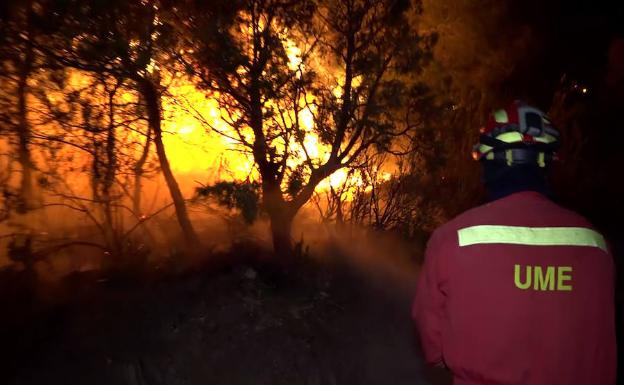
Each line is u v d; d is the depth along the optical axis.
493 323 1.77
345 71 4.62
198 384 3.58
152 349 3.64
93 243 4.46
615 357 1.80
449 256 1.84
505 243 1.81
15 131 4.02
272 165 4.45
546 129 1.97
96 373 3.45
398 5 4.53
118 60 3.88
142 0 3.88
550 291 1.77
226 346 3.80
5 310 3.77
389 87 4.59
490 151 1.99
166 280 4.34
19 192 4.29
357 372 4.01
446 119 5.39
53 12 3.66
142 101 4.22
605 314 1.79
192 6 4.01
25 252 4.14
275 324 4.06
